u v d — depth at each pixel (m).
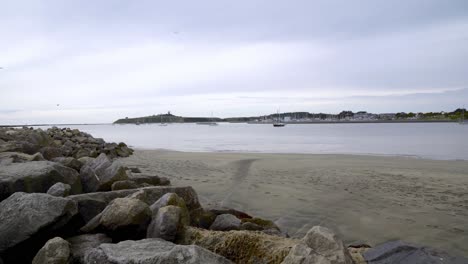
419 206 6.84
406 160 14.98
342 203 7.02
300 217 6.06
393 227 5.57
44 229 3.23
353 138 40.44
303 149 24.38
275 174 10.75
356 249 4.09
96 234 3.53
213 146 28.61
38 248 3.26
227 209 5.44
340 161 14.45
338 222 5.82
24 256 3.20
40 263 2.80
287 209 6.55
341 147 26.11
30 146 9.38
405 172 11.19
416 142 31.11
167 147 27.45
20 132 17.66
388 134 51.09
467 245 4.80
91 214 4.20
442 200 7.36
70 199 3.56
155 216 3.65
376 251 3.76
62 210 3.38
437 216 6.16
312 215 6.18
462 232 5.32
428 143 29.50
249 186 8.69
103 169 5.96
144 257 2.57
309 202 7.07
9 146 9.15
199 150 23.66
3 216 3.32
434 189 8.48
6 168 4.89
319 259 2.45
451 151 21.33
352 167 12.44
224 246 3.24
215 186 8.65
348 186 8.78
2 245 3.12
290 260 2.51
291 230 5.44
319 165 13.04
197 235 3.48
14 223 3.22
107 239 3.49
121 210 3.55
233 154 18.12
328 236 2.89
